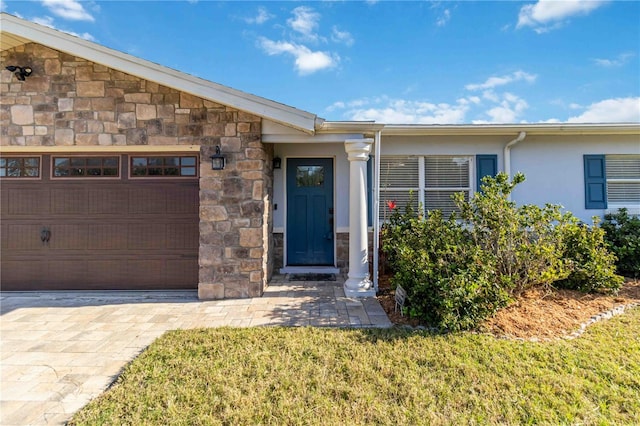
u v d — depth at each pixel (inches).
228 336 140.8
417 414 90.5
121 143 199.5
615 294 188.4
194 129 201.5
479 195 189.0
